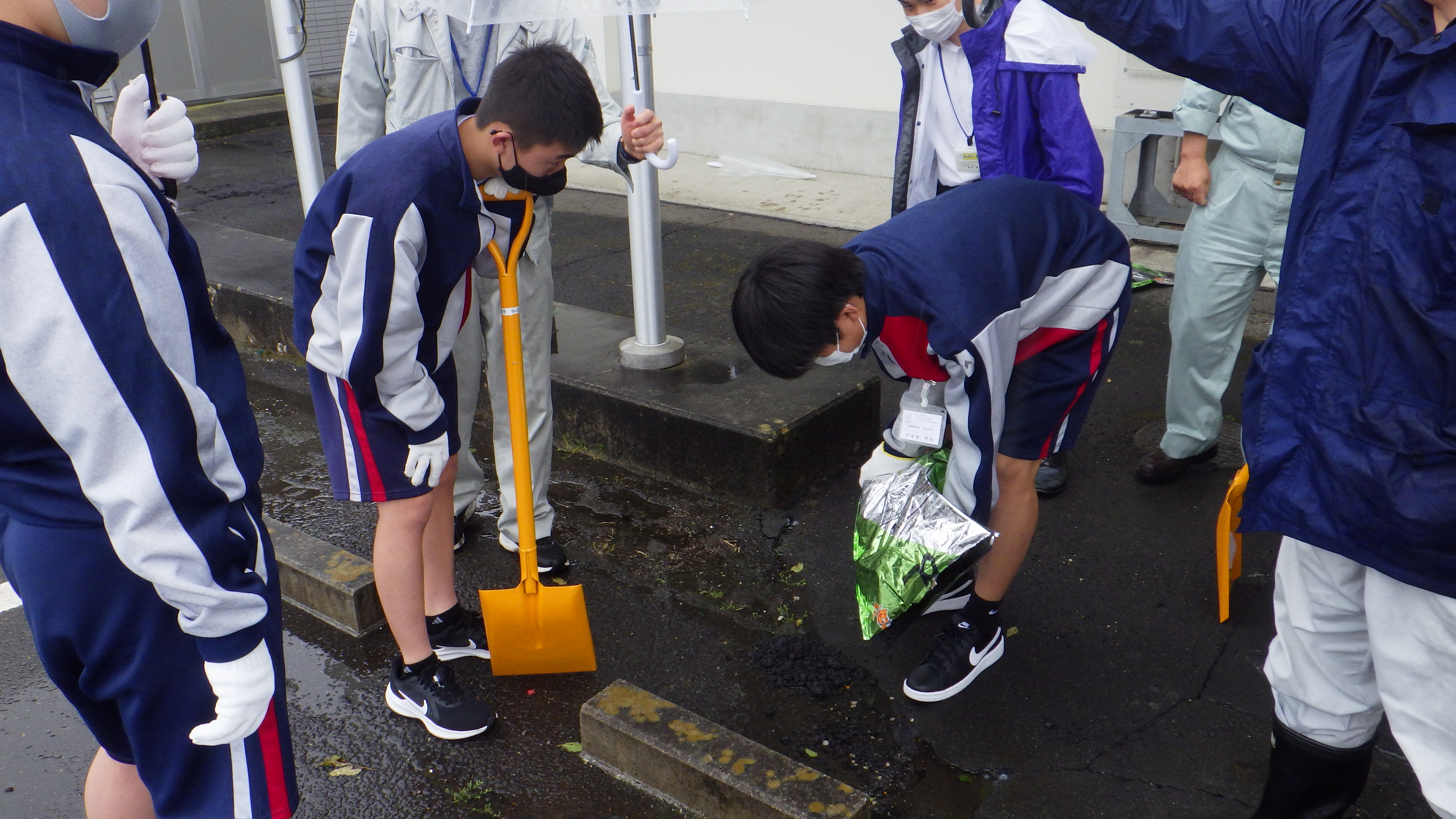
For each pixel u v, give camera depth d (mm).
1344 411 1579
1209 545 3166
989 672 2684
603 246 6410
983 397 2197
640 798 2350
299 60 3891
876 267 2139
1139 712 2527
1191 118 3092
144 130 1638
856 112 7352
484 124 2137
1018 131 3109
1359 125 1504
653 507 3541
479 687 2732
